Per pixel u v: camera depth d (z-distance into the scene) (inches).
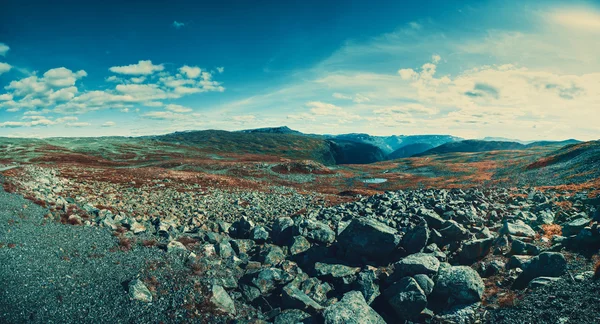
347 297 560.7
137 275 655.1
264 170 4852.4
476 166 5216.5
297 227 918.4
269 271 701.9
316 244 868.0
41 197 1071.6
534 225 781.9
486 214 944.9
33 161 4690.0
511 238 695.7
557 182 2514.8
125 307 546.3
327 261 750.5
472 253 655.8
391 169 6565.0
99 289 589.6
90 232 848.3
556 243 626.8
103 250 748.0
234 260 807.1
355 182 4333.2
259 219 1304.1
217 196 1998.0
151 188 2128.4
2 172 1608.0
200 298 601.9
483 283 552.4
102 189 1785.2
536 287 495.8
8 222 759.1
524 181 3009.4
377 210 1127.0
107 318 514.6
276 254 823.1
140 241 835.4
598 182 1282.0
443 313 515.5
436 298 556.4
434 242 749.9
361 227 770.2
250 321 553.6
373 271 660.1
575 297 445.1
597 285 452.8
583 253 552.4
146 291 591.2
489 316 476.4
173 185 2386.8
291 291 617.6
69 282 590.2
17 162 4252.0
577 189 1176.2
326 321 509.0
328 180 4490.7
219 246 860.0
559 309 435.2
